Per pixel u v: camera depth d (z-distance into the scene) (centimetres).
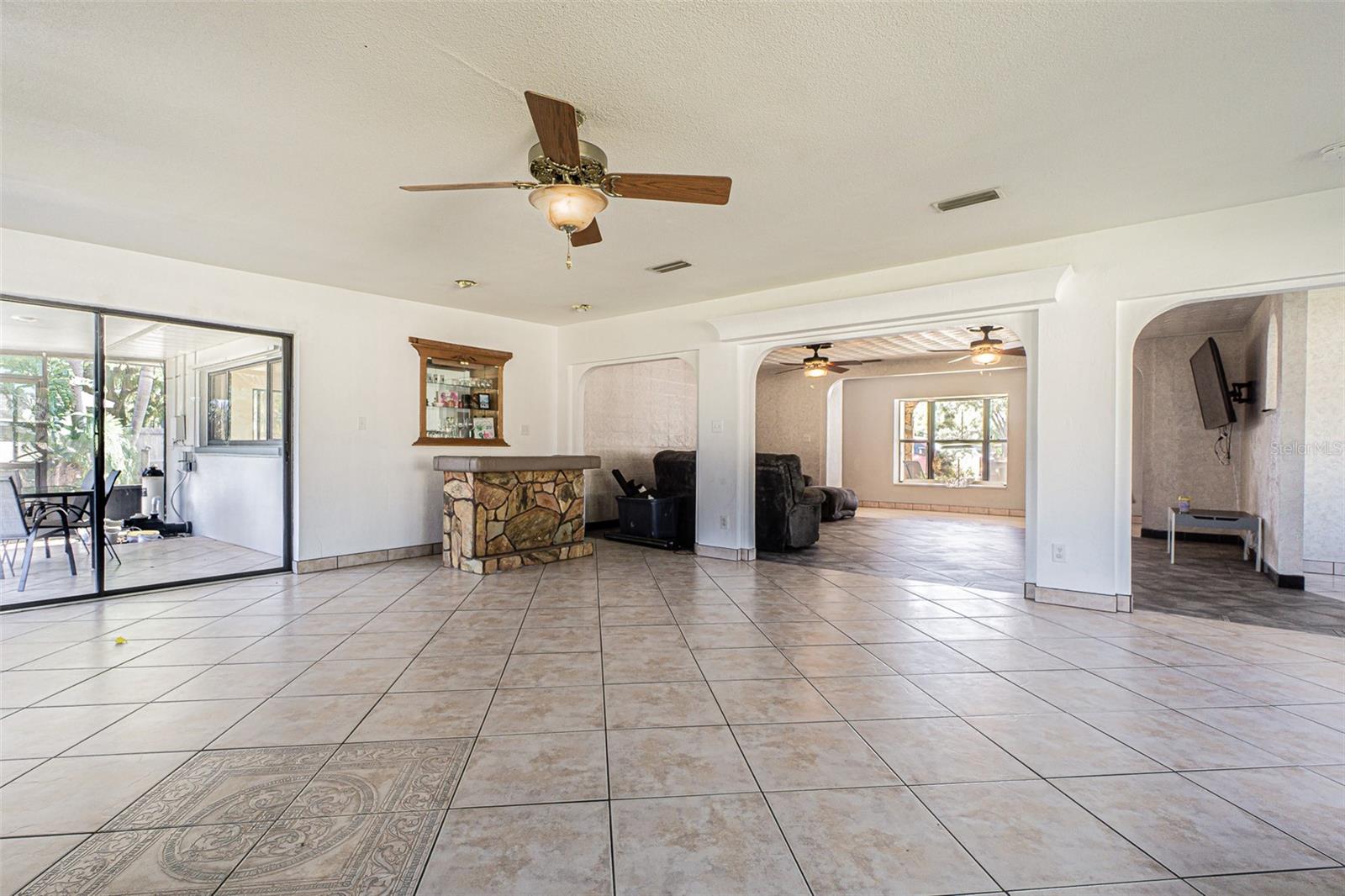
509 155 289
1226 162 301
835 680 287
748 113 254
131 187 322
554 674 293
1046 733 234
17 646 334
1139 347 780
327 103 244
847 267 478
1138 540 741
